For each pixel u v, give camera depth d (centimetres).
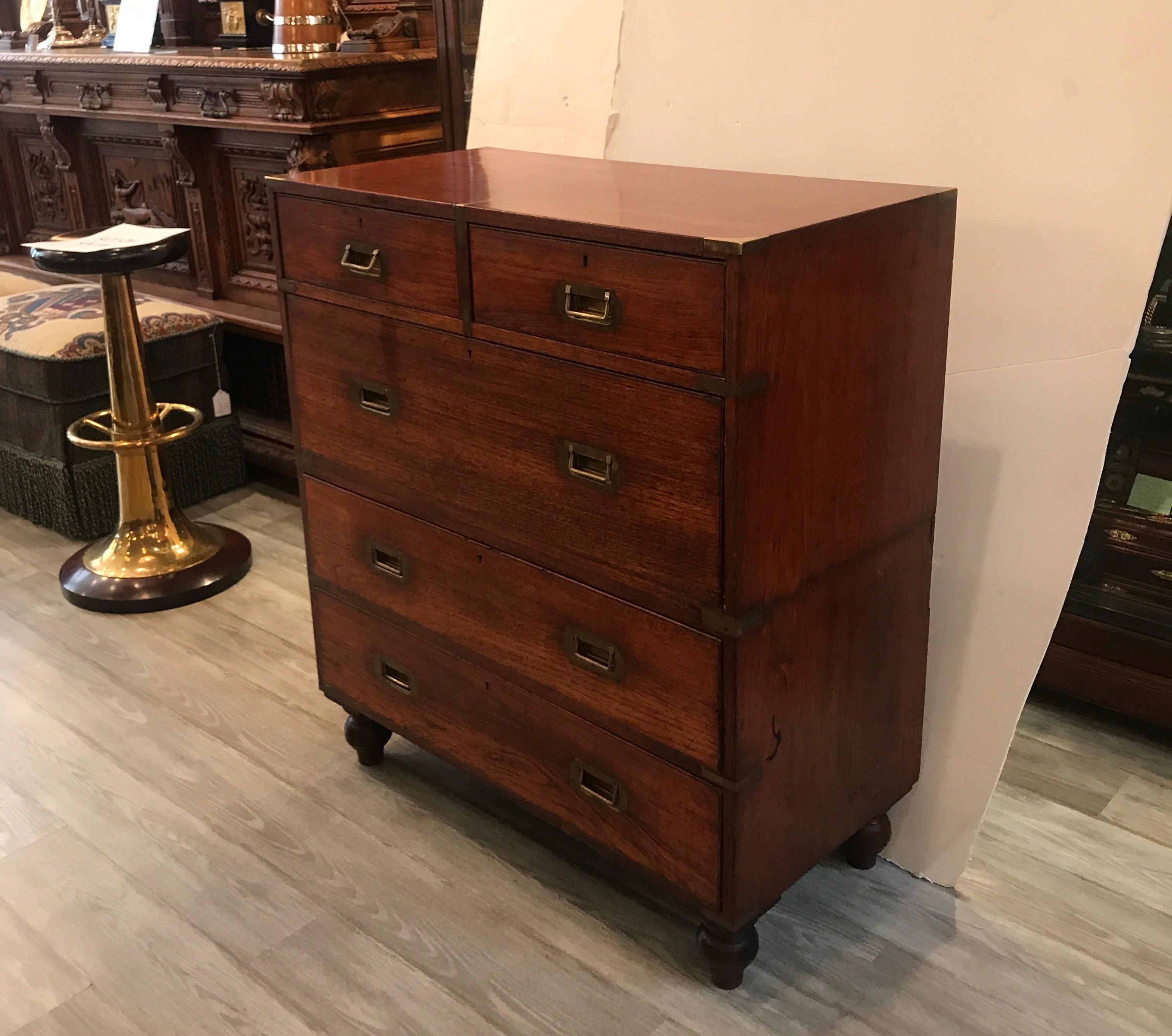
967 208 170
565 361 147
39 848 196
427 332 165
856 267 139
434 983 167
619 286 137
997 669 177
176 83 310
